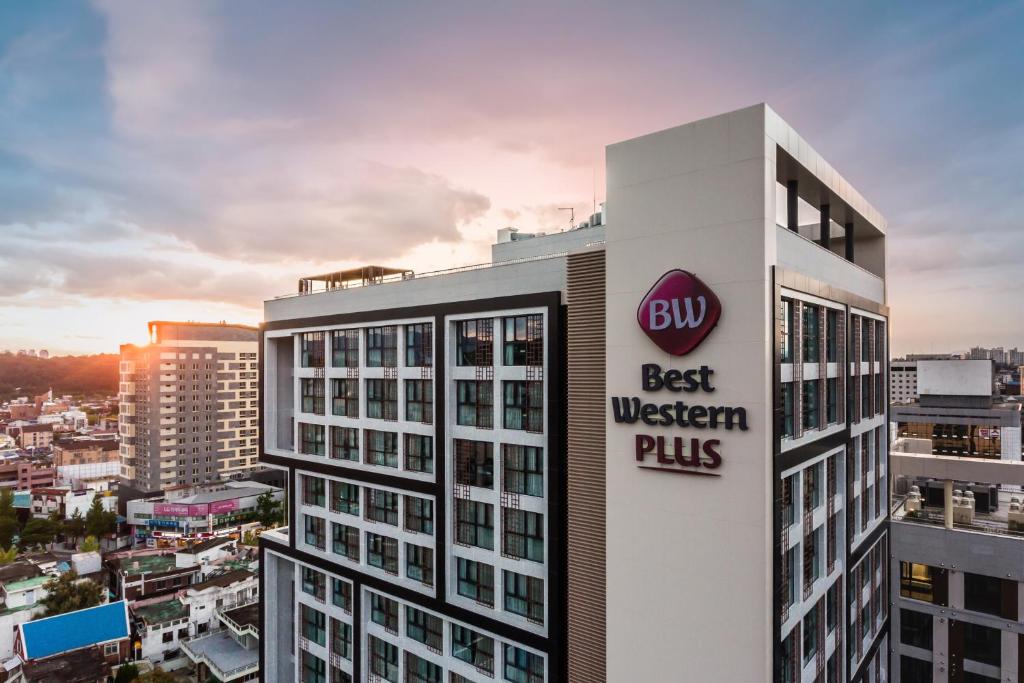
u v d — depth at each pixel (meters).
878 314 39.62
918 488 53.72
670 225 23.02
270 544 49.97
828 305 29.58
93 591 83.88
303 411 47.22
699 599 22.14
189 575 95.00
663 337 22.92
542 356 31.22
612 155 24.77
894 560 44.25
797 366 25.44
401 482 38.41
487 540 34.06
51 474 163.12
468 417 35.16
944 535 42.38
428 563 37.62
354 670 42.00
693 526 22.31
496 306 32.78
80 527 124.19
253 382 148.88
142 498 131.88
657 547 23.25
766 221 20.95
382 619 41.41
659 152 23.38
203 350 139.12
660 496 23.22
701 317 21.83
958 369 66.69
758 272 20.94
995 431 63.28
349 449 43.00
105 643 72.75
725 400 21.55
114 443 179.75
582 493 27.00
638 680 23.66
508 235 44.50
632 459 24.06
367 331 41.66
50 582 84.25
